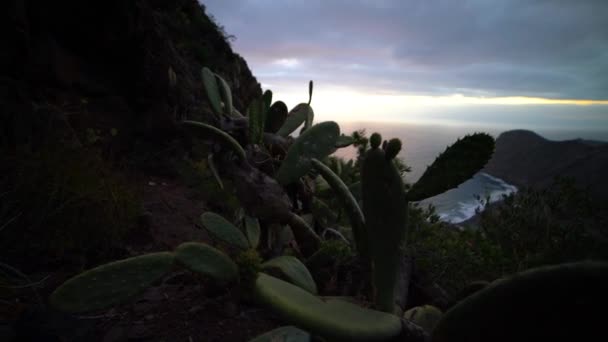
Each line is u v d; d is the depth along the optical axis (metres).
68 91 4.00
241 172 1.73
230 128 2.05
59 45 4.07
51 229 1.95
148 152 4.51
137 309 1.59
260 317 1.56
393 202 1.04
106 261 2.14
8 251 1.87
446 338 0.77
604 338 0.56
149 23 4.77
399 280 1.29
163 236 2.56
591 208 1.67
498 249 1.61
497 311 0.66
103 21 4.28
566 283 0.56
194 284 1.84
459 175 0.99
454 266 1.56
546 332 0.62
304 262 1.74
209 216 1.71
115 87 4.57
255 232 1.89
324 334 0.79
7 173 2.15
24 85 3.44
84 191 2.16
